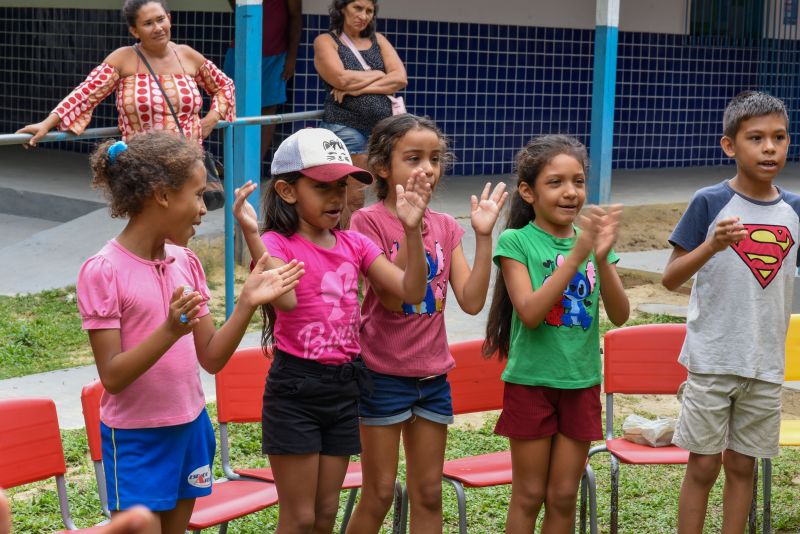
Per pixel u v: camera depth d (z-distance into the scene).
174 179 3.73
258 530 5.66
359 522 4.66
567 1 15.57
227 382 5.03
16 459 4.29
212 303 10.01
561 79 15.71
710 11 17.05
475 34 14.89
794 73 18.14
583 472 5.18
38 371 8.17
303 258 4.26
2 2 16.41
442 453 4.76
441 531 4.80
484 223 4.71
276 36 12.71
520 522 4.80
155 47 8.24
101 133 8.11
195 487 3.99
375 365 4.60
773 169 4.86
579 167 4.75
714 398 4.91
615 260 4.84
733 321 4.87
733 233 4.55
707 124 17.38
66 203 13.14
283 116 9.36
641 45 16.48
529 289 4.71
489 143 15.28
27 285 10.38
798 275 9.20
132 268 3.78
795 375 5.81
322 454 4.29
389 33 14.26
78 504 5.87
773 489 6.52
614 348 5.66
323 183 4.26
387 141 4.71
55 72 15.99
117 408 3.84
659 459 5.20
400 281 4.41
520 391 4.75
